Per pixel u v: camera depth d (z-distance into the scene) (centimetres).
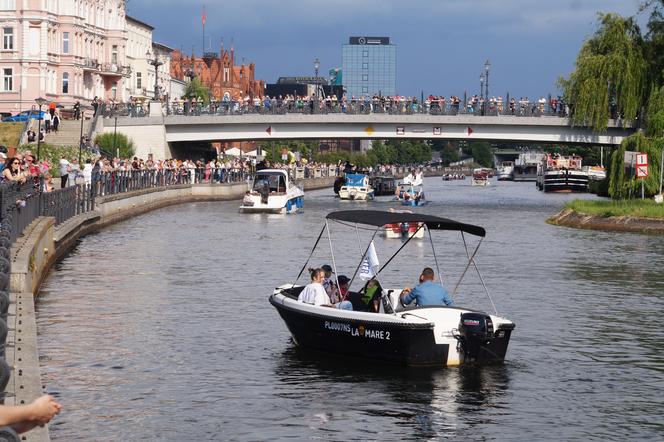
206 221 8575
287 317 3144
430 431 2359
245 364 2967
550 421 2461
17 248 3825
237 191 12962
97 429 2341
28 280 3553
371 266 3225
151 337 3341
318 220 8900
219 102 12212
